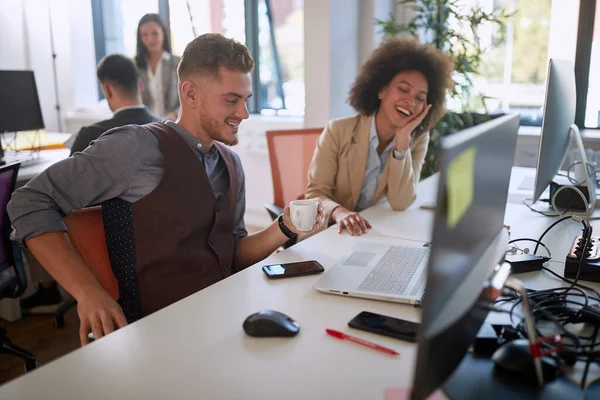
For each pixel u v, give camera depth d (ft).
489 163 2.85
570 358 3.16
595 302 4.01
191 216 4.94
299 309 3.85
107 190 4.77
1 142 10.96
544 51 11.89
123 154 4.74
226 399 2.81
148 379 2.98
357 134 7.23
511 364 2.96
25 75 10.52
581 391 2.88
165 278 4.86
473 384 2.90
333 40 11.73
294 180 8.44
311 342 3.38
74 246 4.69
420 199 7.47
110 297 4.34
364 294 4.03
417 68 7.05
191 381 2.96
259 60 14.80
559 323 3.52
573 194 6.64
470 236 2.63
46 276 9.54
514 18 11.87
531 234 5.72
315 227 5.14
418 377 2.24
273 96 14.90
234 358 3.19
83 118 15.96
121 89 8.61
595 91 11.71
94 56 16.74
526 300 3.15
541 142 5.84
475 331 2.84
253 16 14.57
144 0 15.72
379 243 5.28
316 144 7.92
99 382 2.94
